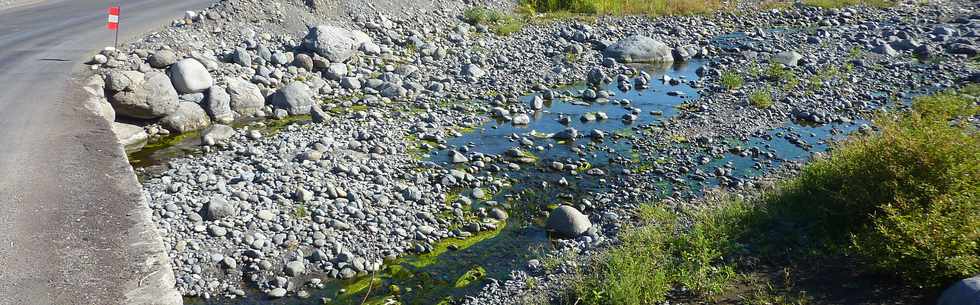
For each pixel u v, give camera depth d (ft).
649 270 25.63
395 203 33.14
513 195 34.81
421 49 59.11
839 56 61.05
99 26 55.57
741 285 24.62
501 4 76.18
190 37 53.06
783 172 36.86
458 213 32.55
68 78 42.50
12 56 46.57
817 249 26.32
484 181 36.19
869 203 26.22
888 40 66.39
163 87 42.01
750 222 28.66
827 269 25.02
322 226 30.37
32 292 21.17
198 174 34.86
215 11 57.00
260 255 28.02
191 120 42.83
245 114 45.27
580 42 65.67
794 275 24.89
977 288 20.10
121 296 21.58
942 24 73.87
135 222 25.73
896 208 24.95
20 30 54.19
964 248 22.39
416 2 69.15
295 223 30.55
